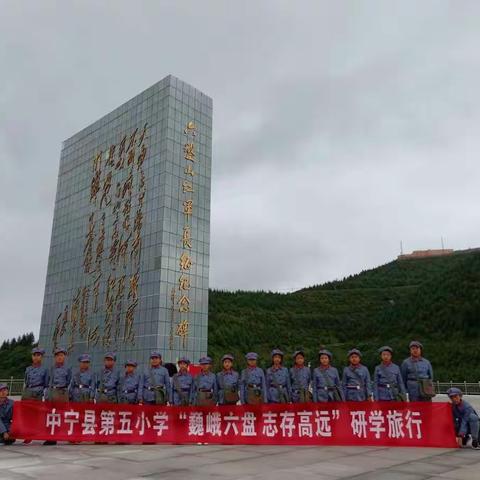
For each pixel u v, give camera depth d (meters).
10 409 10.55
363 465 7.70
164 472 7.12
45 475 6.88
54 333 32.41
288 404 10.28
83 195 33.44
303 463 7.90
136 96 30.72
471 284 54.88
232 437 10.27
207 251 28.23
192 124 29.14
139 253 27.45
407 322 57.28
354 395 10.70
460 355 42.69
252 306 70.69
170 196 27.20
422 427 9.75
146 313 25.95
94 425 10.36
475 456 8.61
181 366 11.69
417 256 113.25
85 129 34.88
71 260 32.91
